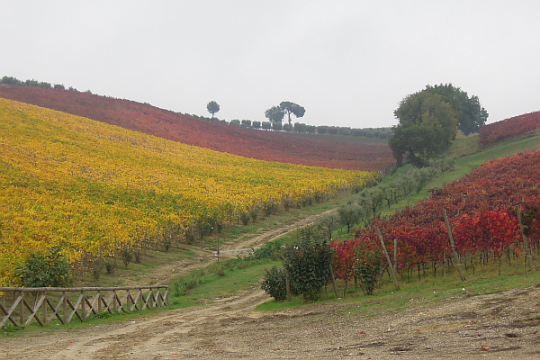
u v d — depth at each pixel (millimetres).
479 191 38594
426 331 10500
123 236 34562
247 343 11734
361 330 11914
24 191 41656
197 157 84688
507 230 20391
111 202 45094
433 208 35312
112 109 112938
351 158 105438
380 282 22547
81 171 56062
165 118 118562
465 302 13094
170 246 40250
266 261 35281
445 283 19719
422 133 80500
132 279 30984
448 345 8930
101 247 31812
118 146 78375
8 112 80812
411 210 36656
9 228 30859
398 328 11367
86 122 91125
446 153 89938
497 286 14992
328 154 110500
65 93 117312
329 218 41312
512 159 52906
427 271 25000
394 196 50812
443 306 13195
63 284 18594
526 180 38719
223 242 43625
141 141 87875
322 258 20766
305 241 21125
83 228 34031
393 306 15180
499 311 11094
